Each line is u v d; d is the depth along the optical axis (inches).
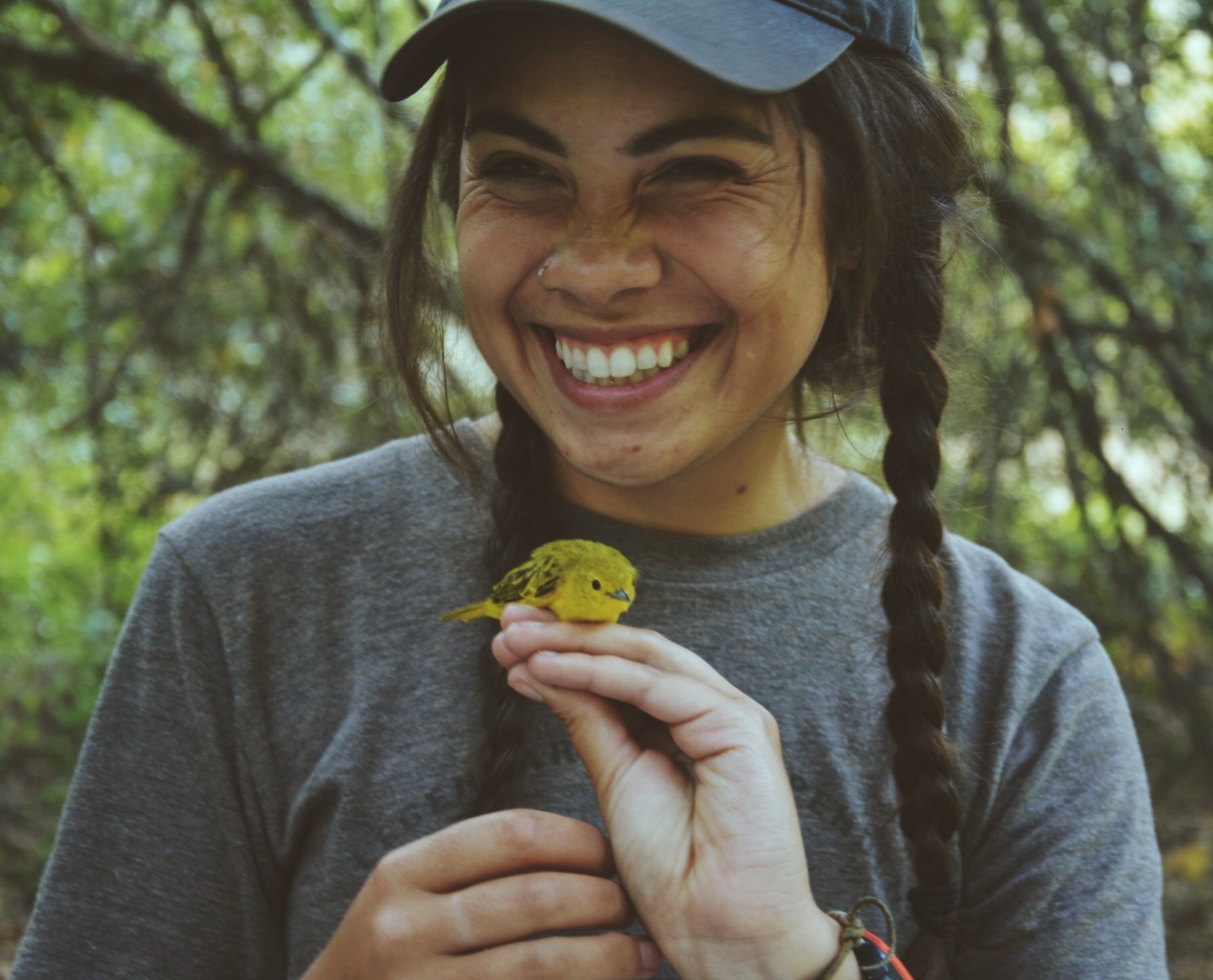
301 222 260.7
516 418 78.9
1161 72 233.5
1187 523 249.1
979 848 78.1
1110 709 82.9
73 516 379.2
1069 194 242.2
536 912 60.1
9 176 251.9
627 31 56.1
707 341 67.4
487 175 66.6
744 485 78.9
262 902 78.0
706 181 62.3
